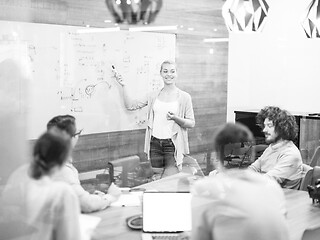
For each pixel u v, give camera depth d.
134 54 5.30
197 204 1.76
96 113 4.96
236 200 1.68
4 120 2.55
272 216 1.66
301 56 6.28
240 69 6.60
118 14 5.12
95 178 3.54
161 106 4.74
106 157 5.01
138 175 3.62
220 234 1.68
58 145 1.93
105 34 5.03
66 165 2.22
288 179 3.01
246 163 1.92
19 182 1.97
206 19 6.05
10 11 3.88
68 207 1.84
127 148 5.24
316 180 2.85
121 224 2.12
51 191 1.85
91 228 2.04
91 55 4.92
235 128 1.97
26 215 1.89
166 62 5.09
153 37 5.46
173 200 2.10
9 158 2.13
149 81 5.44
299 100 6.35
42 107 4.37
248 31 2.75
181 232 2.02
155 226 2.05
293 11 6.23
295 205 2.53
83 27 4.83
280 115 3.15
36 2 4.27
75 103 4.77
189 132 5.70
